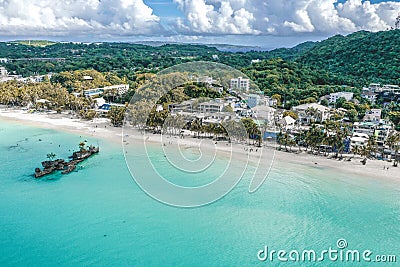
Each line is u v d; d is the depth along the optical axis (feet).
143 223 173.68
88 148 320.70
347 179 253.03
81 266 143.84
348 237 172.55
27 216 184.75
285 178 249.14
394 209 205.05
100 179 238.89
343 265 149.38
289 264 148.25
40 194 214.07
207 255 150.92
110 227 171.42
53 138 365.20
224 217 179.93
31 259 148.66
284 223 180.24
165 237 162.61
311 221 185.68
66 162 278.46
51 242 160.45
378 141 328.90
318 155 312.91
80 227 172.35
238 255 151.94
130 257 148.87
